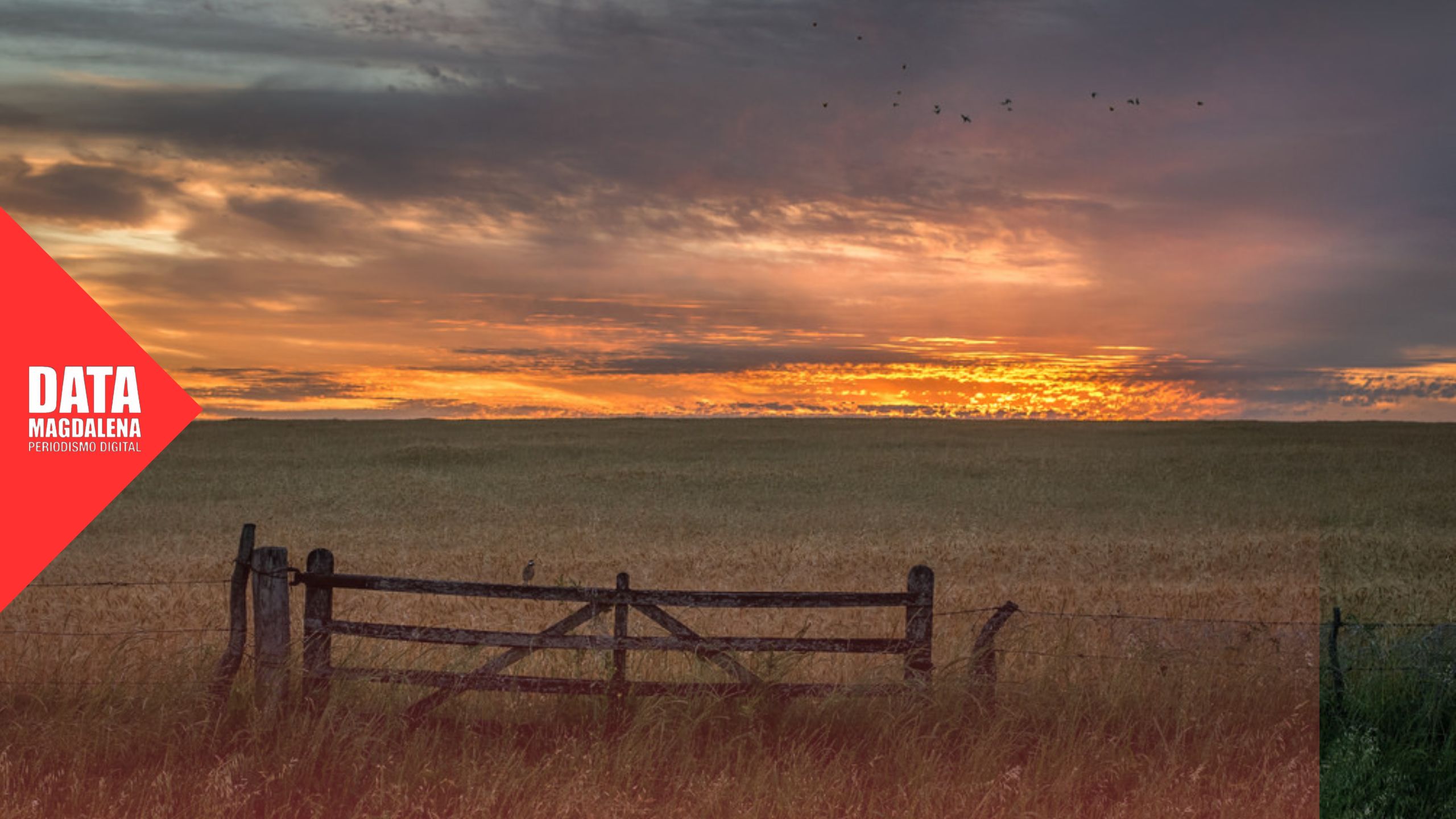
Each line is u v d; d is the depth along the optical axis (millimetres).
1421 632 8539
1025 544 25391
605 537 28609
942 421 78625
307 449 58062
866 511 36125
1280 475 42250
